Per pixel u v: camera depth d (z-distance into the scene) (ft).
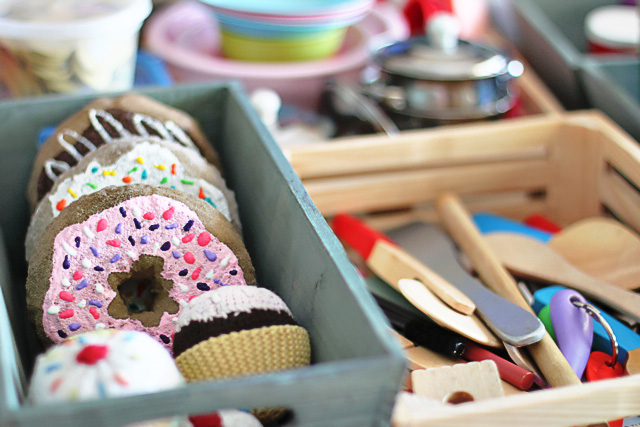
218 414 1.85
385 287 2.31
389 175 2.63
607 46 3.33
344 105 2.81
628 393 1.88
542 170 2.70
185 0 3.52
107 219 2.07
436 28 2.85
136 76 3.01
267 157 2.22
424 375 2.00
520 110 3.01
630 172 2.48
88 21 2.53
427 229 2.49
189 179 2.25
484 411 1.83
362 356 1.80
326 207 2.61
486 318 2.15
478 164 2.67
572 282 2.30
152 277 2.14
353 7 3.01
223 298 1.97
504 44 3.59
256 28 2.98
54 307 2.04
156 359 1.81
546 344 2.10
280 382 1.70
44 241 2.08
